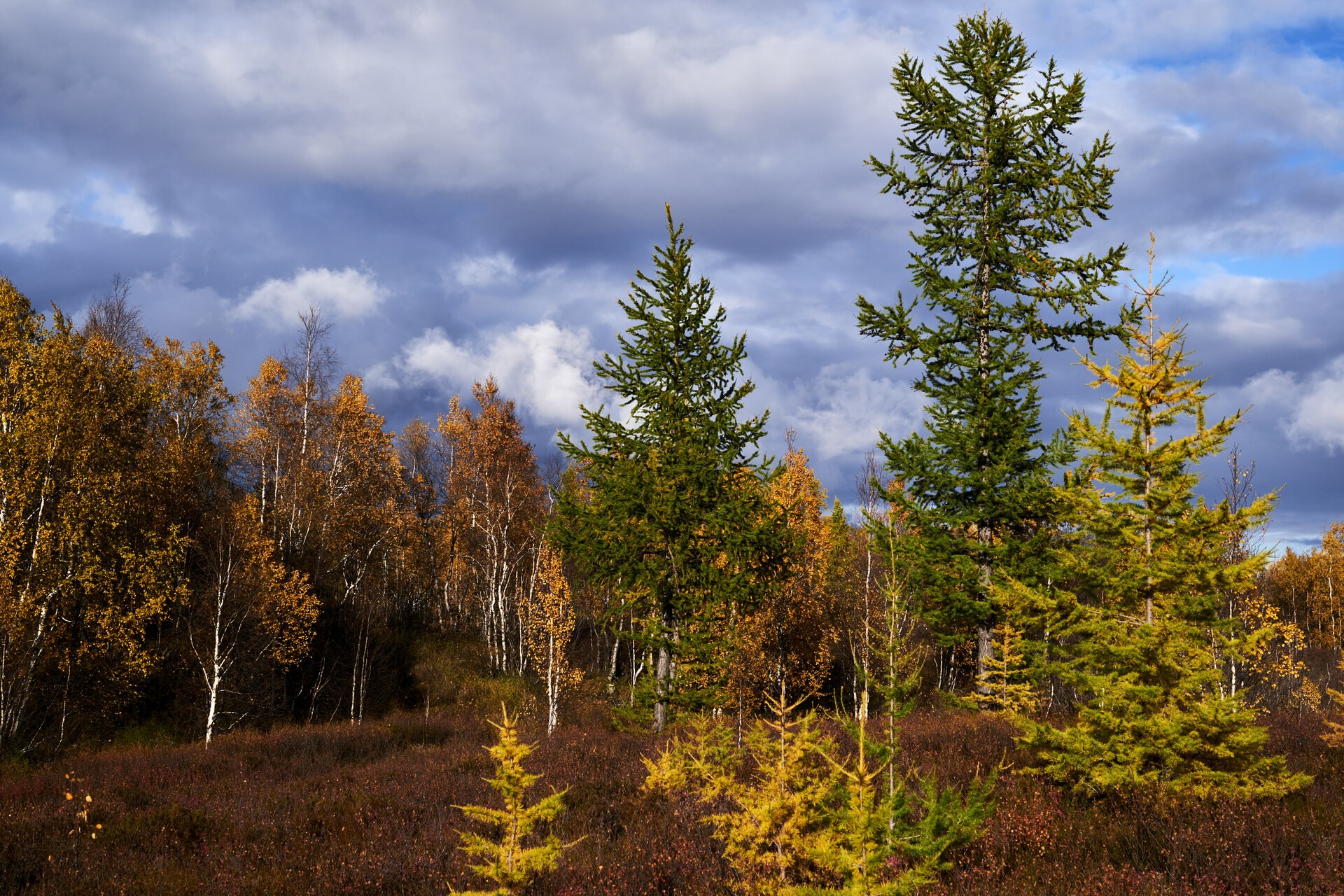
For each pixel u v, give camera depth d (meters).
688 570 16.84
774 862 6.77
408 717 31.69
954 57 19.92
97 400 27.44
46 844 10.32
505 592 41.50
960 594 17.84
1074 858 7.48
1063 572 15.92
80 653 24.30
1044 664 16.77
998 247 18.98
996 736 13.18
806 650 29.89
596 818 10.30
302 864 9.31
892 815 6.85
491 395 44.31
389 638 38.06
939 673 24.58
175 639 30.00
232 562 30.30
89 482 24.61
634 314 17.72
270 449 39.41
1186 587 9.20
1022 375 18.39
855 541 29.92
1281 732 12.95
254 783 15.45
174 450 33.16
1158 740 8.85
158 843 10.49
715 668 17.06
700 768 10.80
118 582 26.55
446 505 48.09
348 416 41.12
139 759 20.33
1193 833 7.46
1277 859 6.86
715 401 17.78
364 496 42.38
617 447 17.42
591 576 18.05
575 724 29.34
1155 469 9.45
